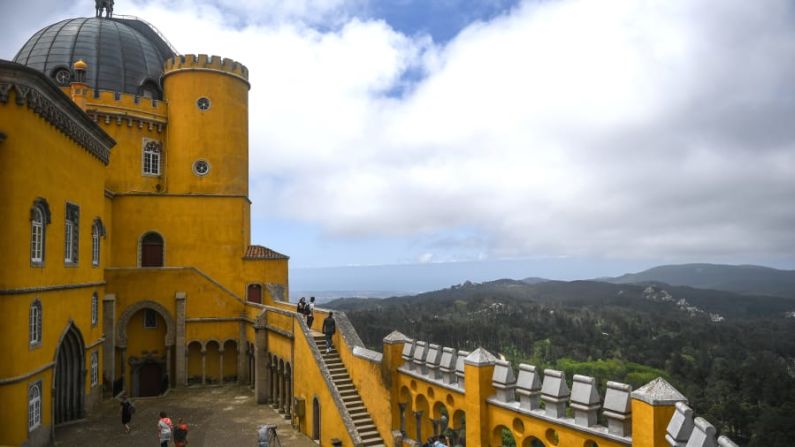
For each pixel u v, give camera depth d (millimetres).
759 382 81812
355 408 21719
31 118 19984
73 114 23797
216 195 38438
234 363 36875
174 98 39562
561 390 11891
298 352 26688
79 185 25359
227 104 40000
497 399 13828
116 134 38250
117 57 40969
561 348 120312
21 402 19094
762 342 124188
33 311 20422
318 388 23750
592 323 149250
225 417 28141
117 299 33750
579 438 11227
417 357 17797
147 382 35438
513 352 117875
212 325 35906
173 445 22953
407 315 146250
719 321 166125
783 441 63344
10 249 18859
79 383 26188
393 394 19359
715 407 73438
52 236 22016
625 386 10438
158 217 37188
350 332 25594
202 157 39031
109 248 35719
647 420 9312
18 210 19141
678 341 122688
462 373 15469
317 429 24047
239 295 38406
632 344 123562
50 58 39531
